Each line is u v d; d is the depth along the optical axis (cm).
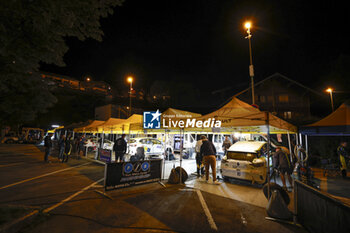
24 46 330
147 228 348
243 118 552
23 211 386
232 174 668
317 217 312
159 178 669
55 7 317
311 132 544
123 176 567
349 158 791
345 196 547
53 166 1009
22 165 1016
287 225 373
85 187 607
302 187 369
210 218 397
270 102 2850
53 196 514
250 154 664
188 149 1463
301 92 2755
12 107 365
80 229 337
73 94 5416
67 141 1183
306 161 620
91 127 1387
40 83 403
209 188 627
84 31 411
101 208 437
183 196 538
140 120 1084
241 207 464
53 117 4400
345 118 496
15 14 294
